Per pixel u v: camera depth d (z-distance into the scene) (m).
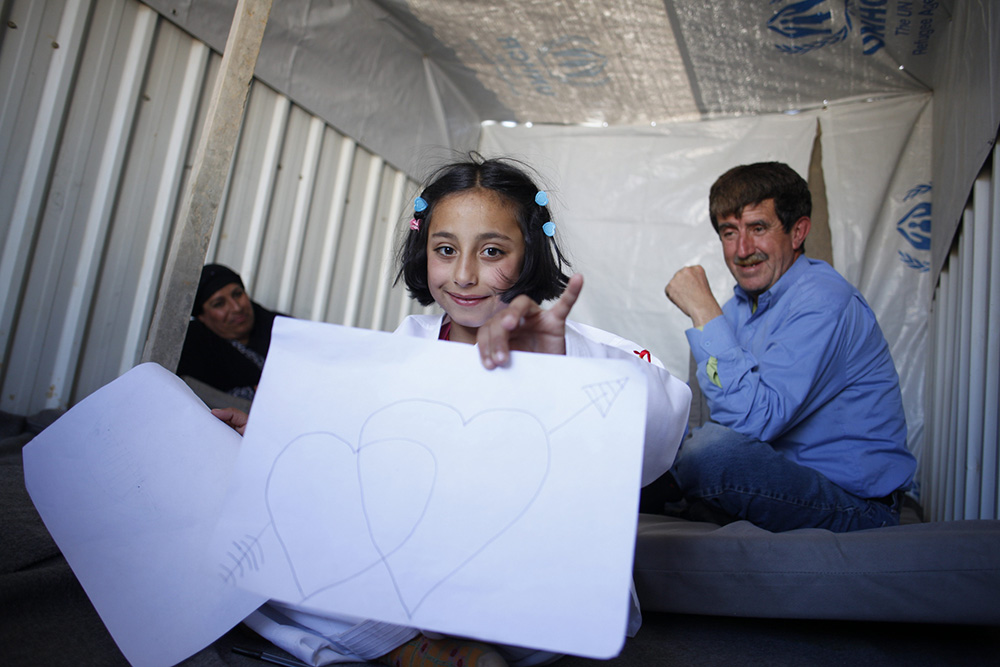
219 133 1.50
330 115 2.88
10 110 1.88
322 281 2.96
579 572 0.72
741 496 1.60
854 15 2.54
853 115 3.05
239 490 0.81
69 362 2.07
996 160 1.94
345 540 0.78
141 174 2.22
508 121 3.65
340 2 2.75
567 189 3.46
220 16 2.37
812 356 1.67
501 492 0.76
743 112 3.25
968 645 1.24
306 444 0.82
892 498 1.70
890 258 2.94
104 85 2.10
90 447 0.99
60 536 0.94
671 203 3.31
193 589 0.89
